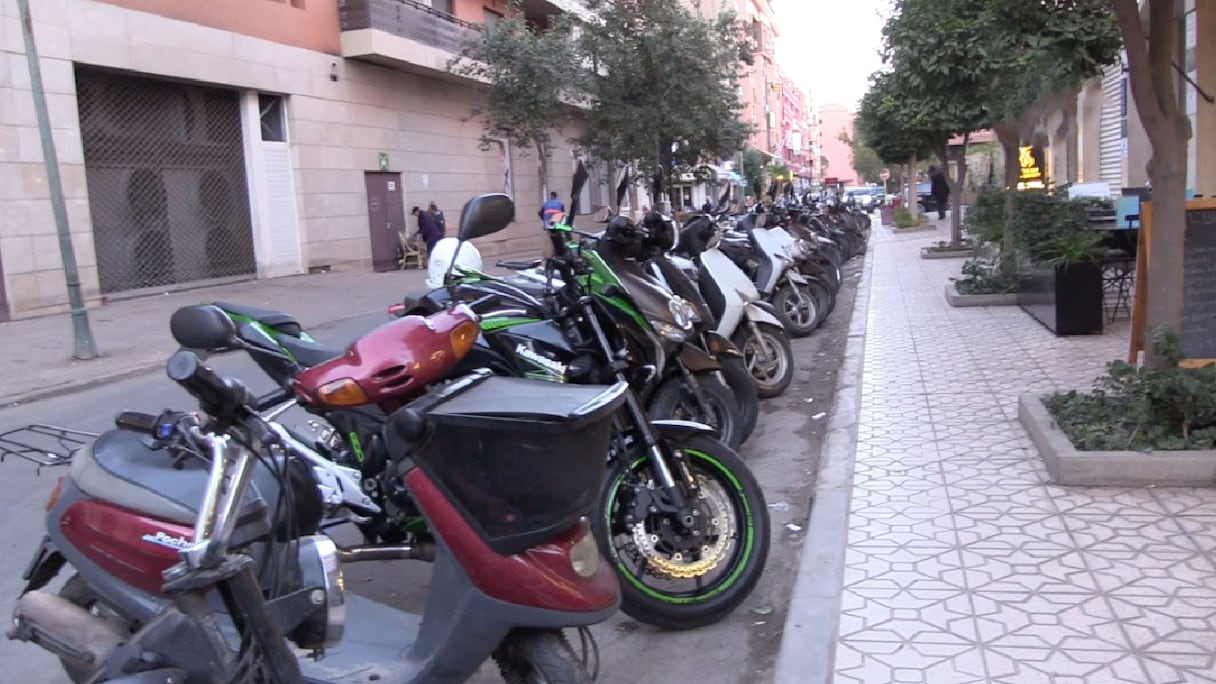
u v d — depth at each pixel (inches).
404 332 133.0
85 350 480.1
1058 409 237.6
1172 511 187.6
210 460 110.0
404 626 129.2
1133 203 418.6
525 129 950.4
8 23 601.3
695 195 1610.5
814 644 148.8
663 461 158.9
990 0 332.2
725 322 291.7
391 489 150.1
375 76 962.7
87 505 116.6
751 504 164.1
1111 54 397.7
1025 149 551.2
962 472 221.3
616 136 984.3
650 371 200.2
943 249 768.9
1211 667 133.6
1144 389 210.7
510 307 193.9
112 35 675.4
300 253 878.4
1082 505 194.4
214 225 793.6
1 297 600.4
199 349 130.3
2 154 598.9
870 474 226.5
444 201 1084.5
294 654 109.4
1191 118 486.6
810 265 466.0
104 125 691.4
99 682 106.0
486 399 115.4
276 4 835.4
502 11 1218.0
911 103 572.7
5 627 177.2
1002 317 433.4
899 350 375.9
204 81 759.1
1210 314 254.4
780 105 3449.8
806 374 380.8
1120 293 409.7
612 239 206.2
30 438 320.5
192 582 98.2
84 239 653.3
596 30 977.5
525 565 112.0
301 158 870.4
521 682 117.8
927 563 174.1
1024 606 154.9
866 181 3656.5
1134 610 150.6
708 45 1009.5
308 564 109.7
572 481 113.7
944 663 139.9
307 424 216.7
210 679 100.3
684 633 167.9
